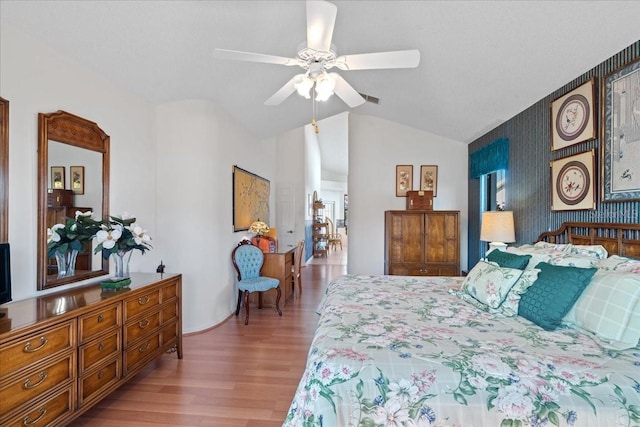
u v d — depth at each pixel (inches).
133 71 113.6
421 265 193.3
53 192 90.5
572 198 111.5
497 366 52.7
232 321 159.8
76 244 93.7
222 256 159.8
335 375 53.3
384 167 227.8
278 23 104.0
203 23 98.3
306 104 182.7
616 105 92.5
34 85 86.5
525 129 145.9
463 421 47.8
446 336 64.7
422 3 96.6
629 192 88.0
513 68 119.1
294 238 316.5
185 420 82.3
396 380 51.4
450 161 223.6
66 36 89.8
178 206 142.7
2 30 78.9
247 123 186.2
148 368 110.0
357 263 228.2
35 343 63.9
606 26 87.1
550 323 70.0
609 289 65.7
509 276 83.0
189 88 135.2
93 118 106.7
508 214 139.3
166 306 109.8
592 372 50.9
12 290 81.0
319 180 439.5
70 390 71.8
